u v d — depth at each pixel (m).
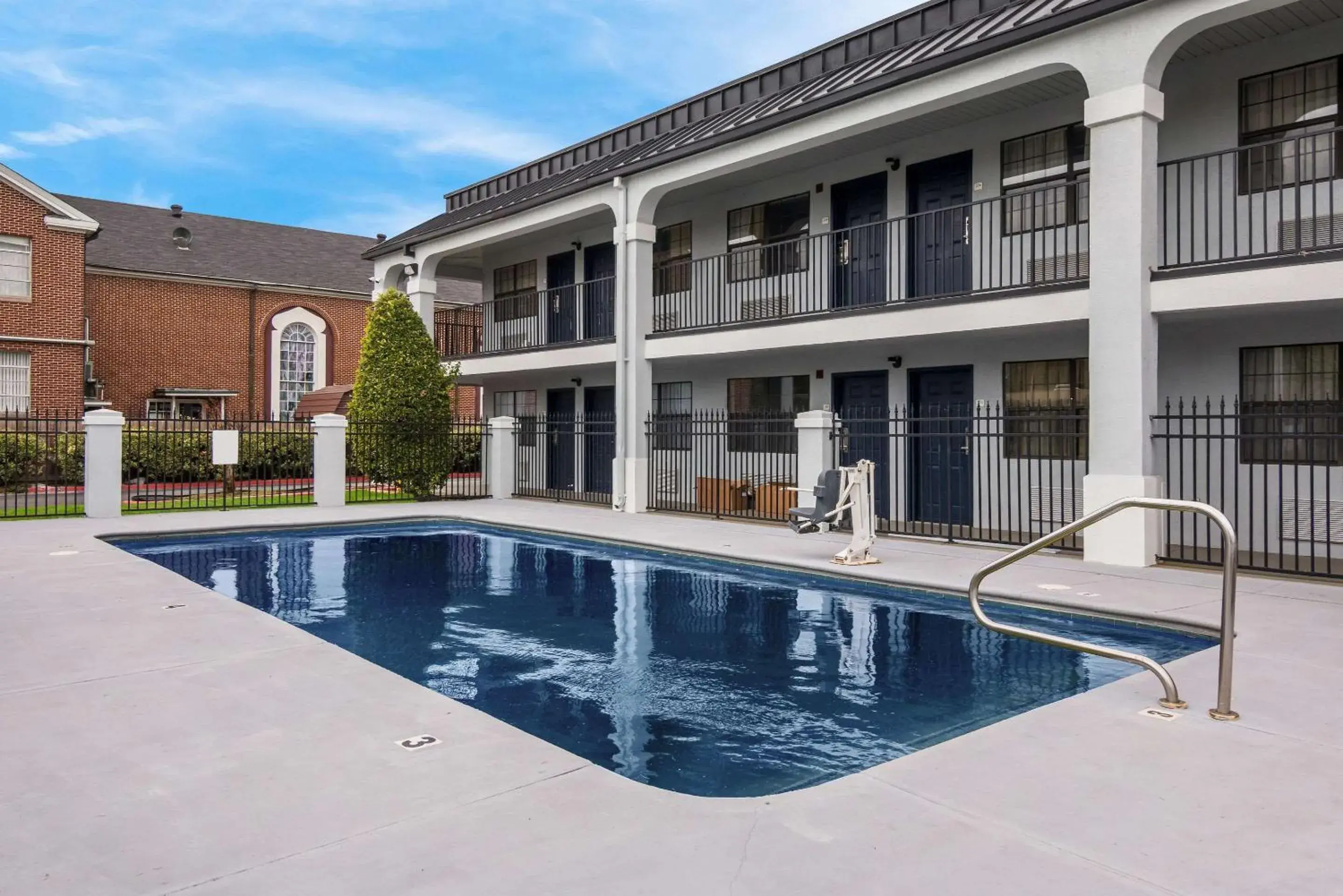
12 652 5.49
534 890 2.58
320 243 32.69
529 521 13.09
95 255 26.08
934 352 12.46
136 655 5.44
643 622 6.93
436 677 5.37
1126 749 3.81
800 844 2.89
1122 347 8.67
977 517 12.08
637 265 14.30
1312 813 3.15
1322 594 7.18
